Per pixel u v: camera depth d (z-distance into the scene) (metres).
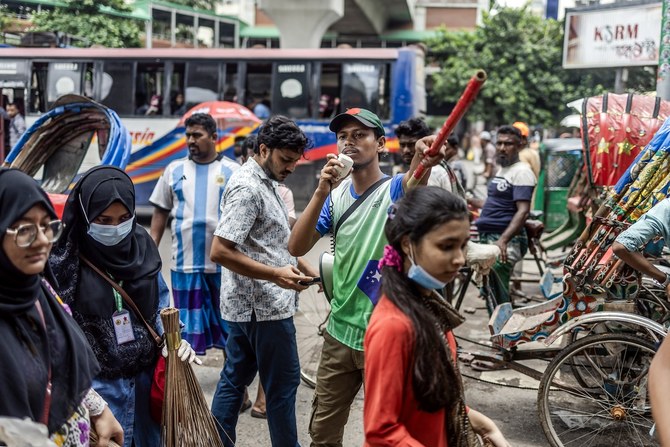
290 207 4.47
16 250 1.75
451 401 1.81
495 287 5.40
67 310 2.12
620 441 3.81
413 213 1.79
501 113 23.41
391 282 1.84
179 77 12.64
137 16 21.75
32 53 12.73
